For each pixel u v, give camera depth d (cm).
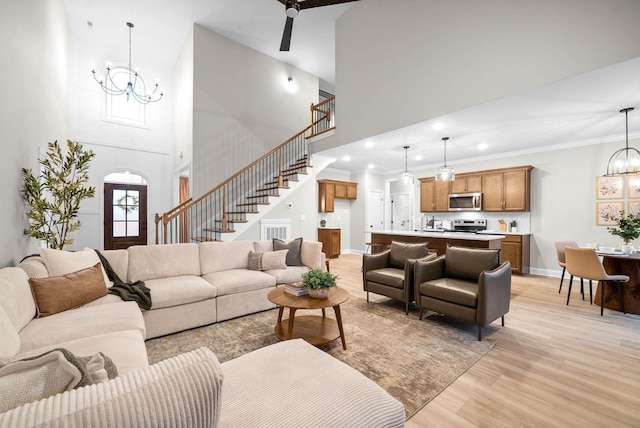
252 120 621
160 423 55
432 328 288
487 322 261
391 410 110
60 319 187
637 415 166
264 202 538
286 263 388
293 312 230
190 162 547
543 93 298
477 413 167
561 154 530
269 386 115
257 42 601
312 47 618
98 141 602
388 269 373
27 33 281
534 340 262
